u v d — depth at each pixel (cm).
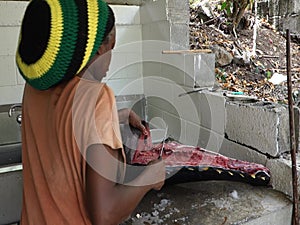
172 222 130
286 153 153
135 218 133
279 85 245
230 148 179
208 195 150
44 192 81
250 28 322
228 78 250
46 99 82
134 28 236
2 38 208
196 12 315
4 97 216
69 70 76
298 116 149
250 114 162
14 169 147
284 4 342
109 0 226
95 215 74
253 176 152
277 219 139
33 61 76
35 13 76
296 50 310
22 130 90
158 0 207
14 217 149
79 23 73
